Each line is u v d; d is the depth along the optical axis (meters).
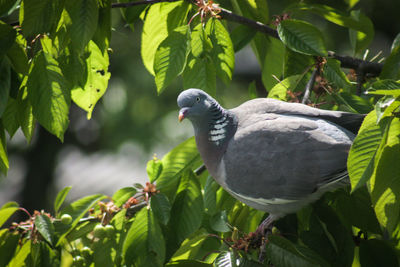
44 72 6.14
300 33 6.94
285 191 6.52
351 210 6.64
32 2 5.95
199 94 6.94
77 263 6.91
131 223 6.95
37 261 6.68
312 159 6.37
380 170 4.95
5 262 6.75
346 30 16.88
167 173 7.00
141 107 19.66
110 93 19.22
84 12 5.98
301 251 5.97
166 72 6.60
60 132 6.21
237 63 23.08
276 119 6.70
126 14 7.71
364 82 8.12
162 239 6.45
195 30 6.66
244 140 6.70
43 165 22.31
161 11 7.55
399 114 4.70
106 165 27.17
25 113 6.46
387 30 18.48
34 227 6.73
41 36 6.54
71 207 6.88
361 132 4.79
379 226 6.52
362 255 6.39
